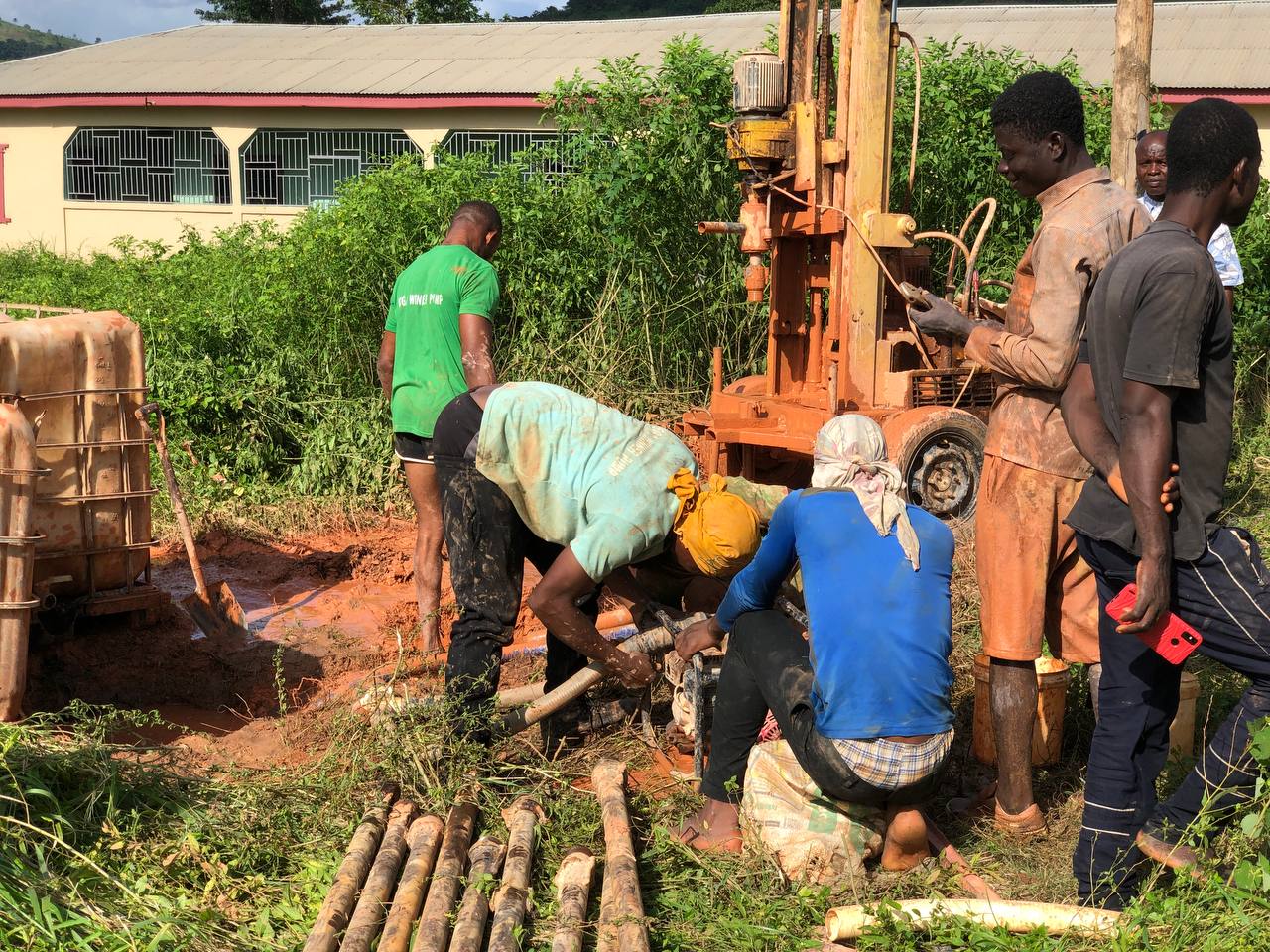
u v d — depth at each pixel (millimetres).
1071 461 3711
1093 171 3682
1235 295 9508
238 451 8203
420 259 5516
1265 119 16094
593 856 3635
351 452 8219
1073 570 3865
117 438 5191
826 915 3369
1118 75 6953
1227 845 3488
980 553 3891
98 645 5426
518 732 4391
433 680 5254
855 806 3584
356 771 4020
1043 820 3930
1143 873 3502
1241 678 4984
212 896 3418
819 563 3504
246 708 5094
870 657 3402
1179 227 3141
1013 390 3791
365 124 20359
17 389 4879
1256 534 6820
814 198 6379
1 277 16531
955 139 9289
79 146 22406
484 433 4043
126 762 3920
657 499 3961
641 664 4117
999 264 9445
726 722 3807
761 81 6383
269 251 11164
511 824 3799
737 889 3529
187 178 21906
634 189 9242
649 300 9391
